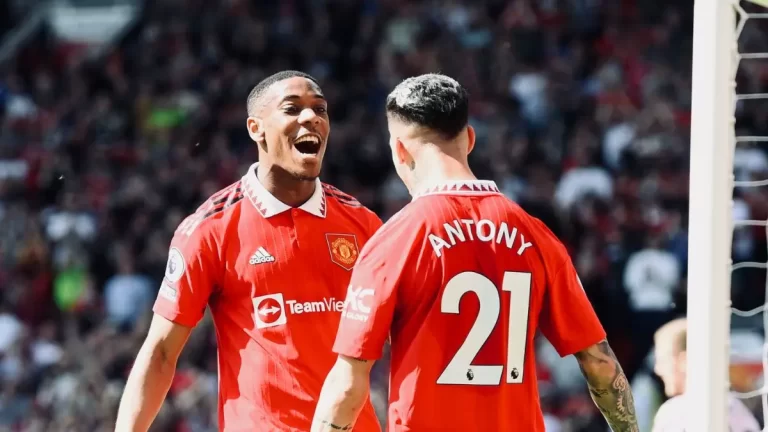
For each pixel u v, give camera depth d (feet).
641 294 150.71
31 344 153.69
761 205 157.69
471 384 41.57
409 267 41.73
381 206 171.73
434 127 43.21
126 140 195.72
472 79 194.70
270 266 50.39
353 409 41.91
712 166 42.73
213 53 209.97
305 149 50.42
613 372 44.62
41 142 195.83
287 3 217.97
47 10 257.96
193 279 49.85
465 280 41.75
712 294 42.63
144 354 49.80
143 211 172.86
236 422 49.90
